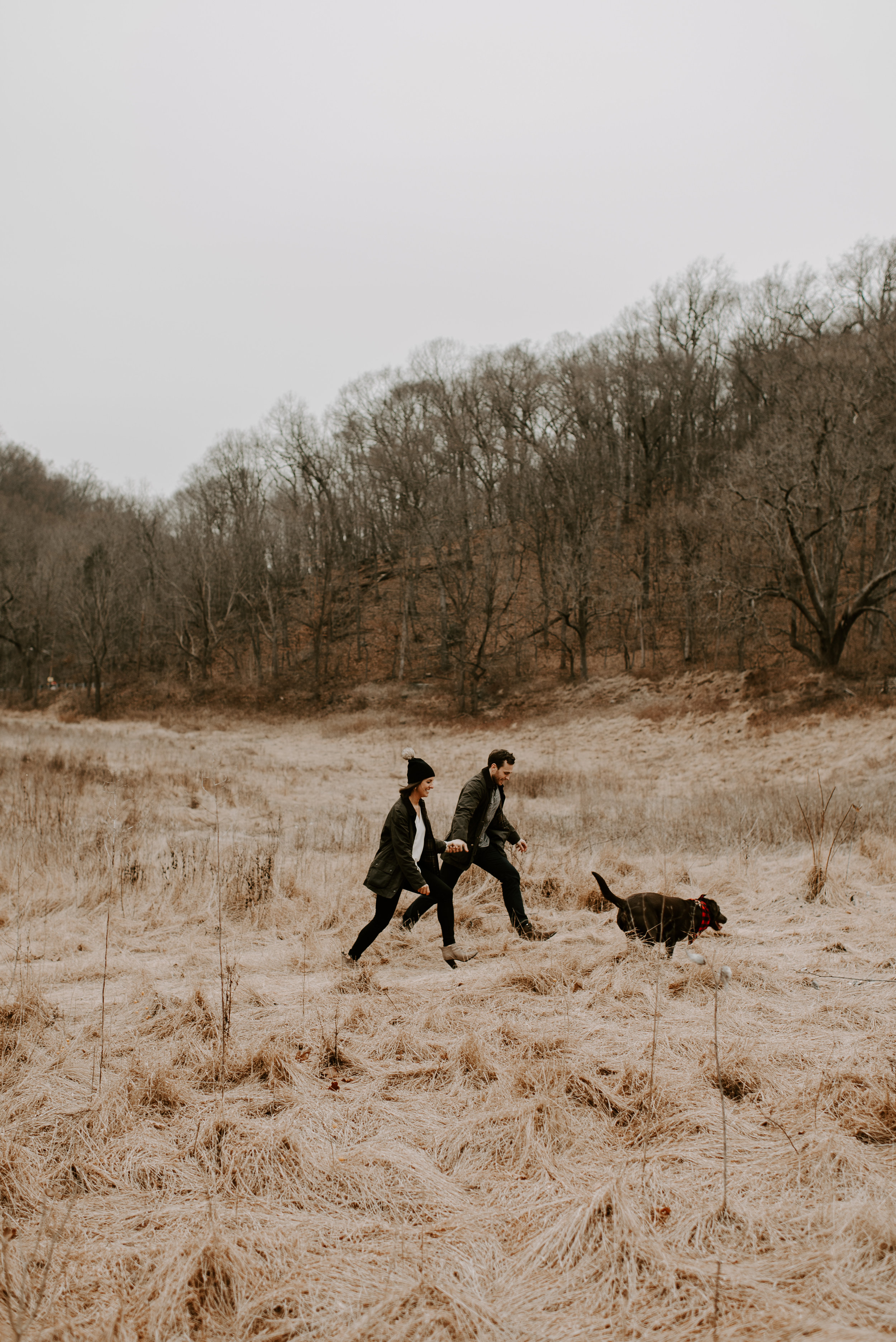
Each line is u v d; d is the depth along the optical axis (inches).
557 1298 101.0
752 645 1521.9
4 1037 172.2
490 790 260.7
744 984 203.2
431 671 1875.0
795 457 1243.2
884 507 1339.8
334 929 284.4
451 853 254.5
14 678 2507.4
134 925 294.0
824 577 1334.9
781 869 367.2
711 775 1035.9
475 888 327.3
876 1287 99.3
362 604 2241.6
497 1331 95.0
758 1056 159.2
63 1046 174.2
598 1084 150.0
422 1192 123.7
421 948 258.4
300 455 2437.3
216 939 276.5
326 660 2044.8
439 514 1897.1
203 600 2176.4
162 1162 131.4
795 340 2007.9
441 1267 105.9
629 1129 139.0
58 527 2657.5
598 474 2034.9
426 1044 172.6
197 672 2222.0
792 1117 139.1
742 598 1378.0
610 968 218.2
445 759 1259.8
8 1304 98.6
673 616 1732.3
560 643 1806.1
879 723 1049.5
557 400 2199.8
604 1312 98.5
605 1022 183.0
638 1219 113.0
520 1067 157.9
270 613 2148.1
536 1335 94.6
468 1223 115.6
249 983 220.1
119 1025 188.5
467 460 2199.8
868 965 217.5
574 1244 108.9
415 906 272.4
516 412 2294.5
